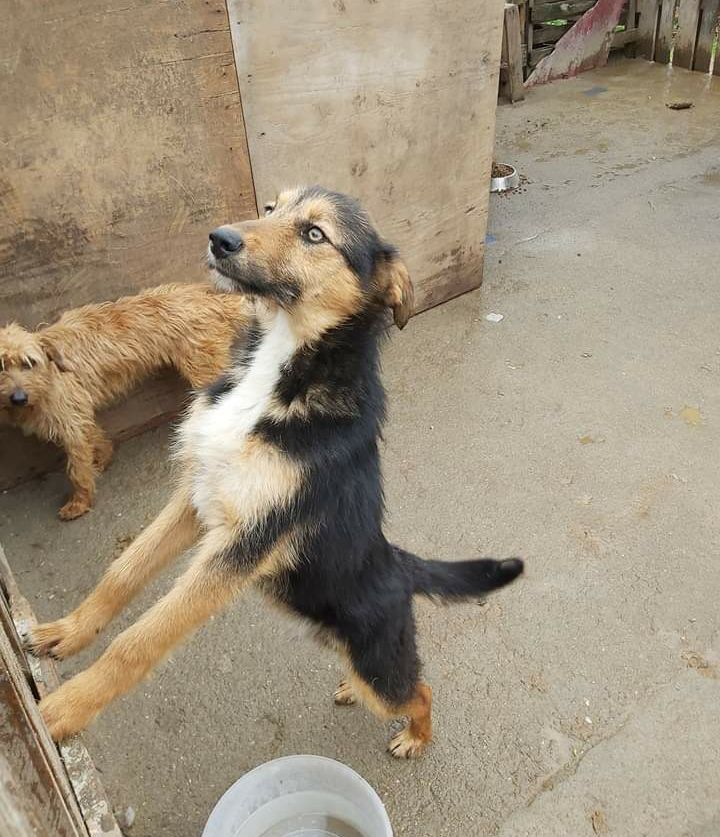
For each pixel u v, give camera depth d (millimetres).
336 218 1032
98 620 965
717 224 2768
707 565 1502
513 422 1880
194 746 1216
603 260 2574
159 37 1444
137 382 1747
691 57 4449
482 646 1357
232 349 1125
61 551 1567
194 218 1681
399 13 1771
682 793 1142
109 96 1445
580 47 4465
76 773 817
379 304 1072
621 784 1154
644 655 1339
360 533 1001
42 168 1438
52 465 1774
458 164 2129
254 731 1240
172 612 912
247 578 956
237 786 1006
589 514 1623
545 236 2752
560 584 1469
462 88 2004
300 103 1718
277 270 986
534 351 2133
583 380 2016
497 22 1964
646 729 1226
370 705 1088
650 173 3203
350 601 1011
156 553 1018
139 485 1728
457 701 1272
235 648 1361
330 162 1849
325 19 1656
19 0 1278
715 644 1354
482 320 2275
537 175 3258
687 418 1876
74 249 1555
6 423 1606
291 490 949
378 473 1057
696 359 2080
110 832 777
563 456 1774
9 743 509
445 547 1554
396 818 1121
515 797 1143
